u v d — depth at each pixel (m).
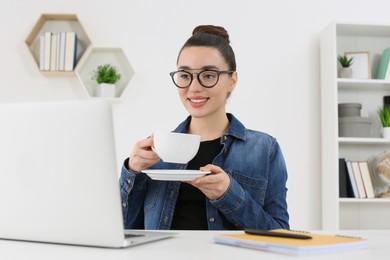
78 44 3.08
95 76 3.04
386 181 2.85
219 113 1.55
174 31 3.10
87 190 0.80
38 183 0.84
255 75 3.10
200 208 1.45
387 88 3.08
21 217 0.87
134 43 3.08
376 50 3.16
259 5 3.14
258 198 1.49
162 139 1.20
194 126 1.58
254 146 1.55
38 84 3.05
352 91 3.12
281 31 3.14
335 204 2.81
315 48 3.14
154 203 1.48
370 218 3.03
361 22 2.90
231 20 3.12
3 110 0.85
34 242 0.89
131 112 3.04
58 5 3.09
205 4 3.12
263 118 3.09
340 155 3.07
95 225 0.81
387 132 2.91
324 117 3.01
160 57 3.08
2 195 0.88
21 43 3.07
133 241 0.83
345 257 0.73
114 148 0.79
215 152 1.54
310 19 3.16
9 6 3.08
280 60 3.12
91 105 0.79
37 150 0.83
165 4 3.11
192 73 1.46
